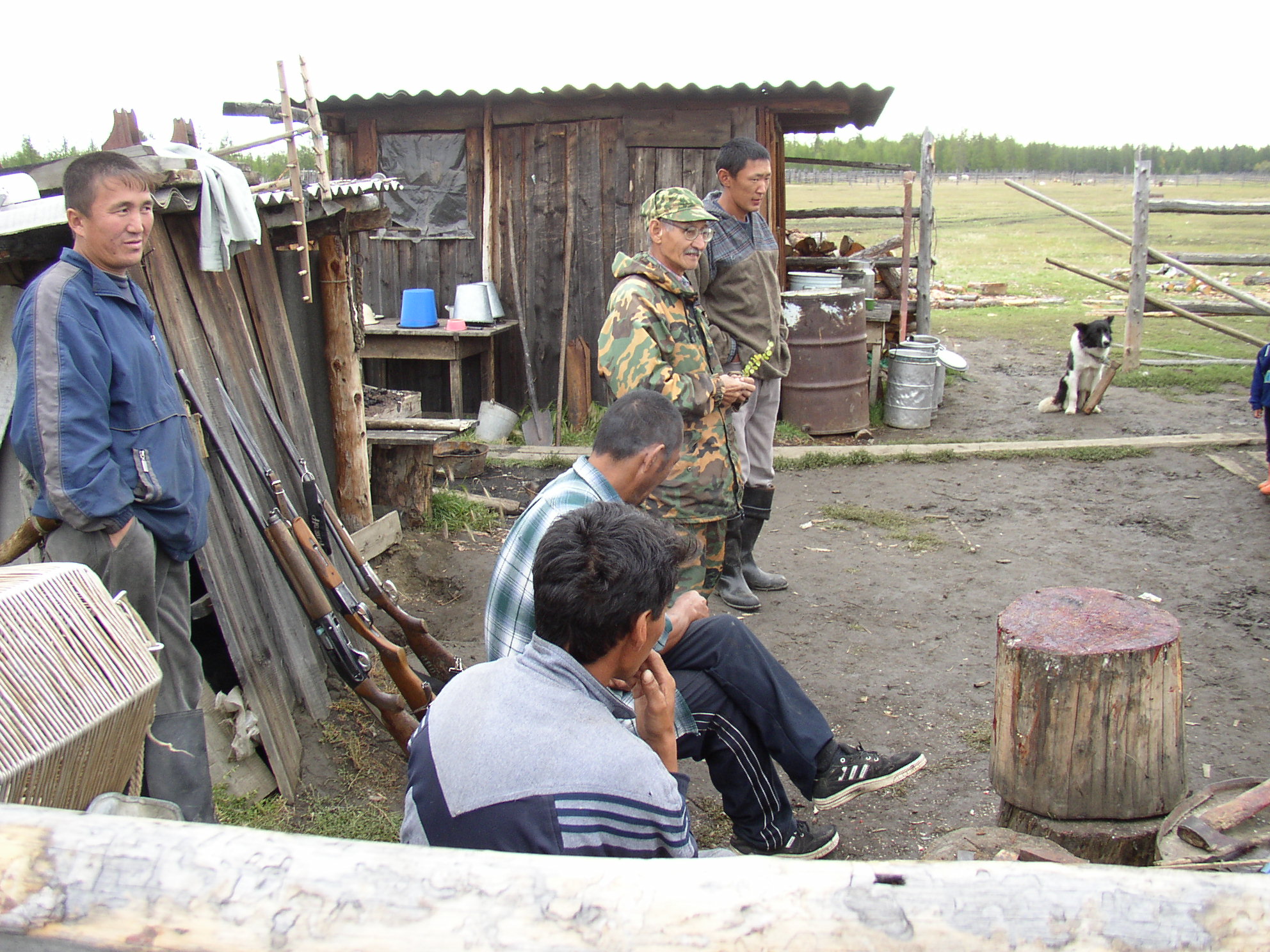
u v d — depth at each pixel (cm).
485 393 895
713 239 462
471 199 889
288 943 86
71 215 252
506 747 158
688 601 271
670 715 197
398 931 87
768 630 481
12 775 131
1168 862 215
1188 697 409
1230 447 785
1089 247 2977
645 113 838
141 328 271
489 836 155
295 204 371
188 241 351
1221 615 491
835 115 920
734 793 279
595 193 861
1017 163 9044
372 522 505
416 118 878
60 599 147
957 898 88
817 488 716
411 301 852
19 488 306
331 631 318
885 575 551
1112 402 977
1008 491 699
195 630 368
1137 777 248
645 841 159
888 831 325
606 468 251
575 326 889
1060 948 86
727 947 86
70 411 243
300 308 456
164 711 285
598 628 165
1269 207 1020
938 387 949
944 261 2670
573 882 90
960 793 347
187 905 89
